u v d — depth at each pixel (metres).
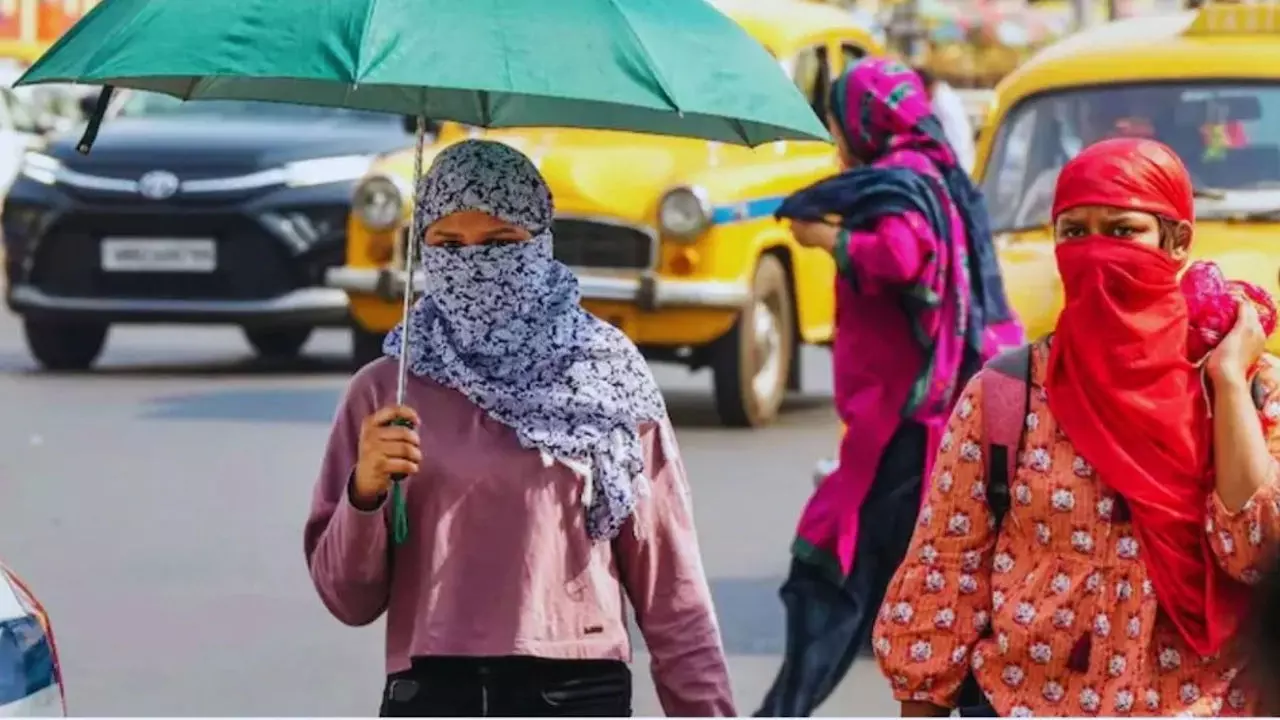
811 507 9.34
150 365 23.16
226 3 5.52
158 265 21.44
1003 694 5.86
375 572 5.86
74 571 13.34
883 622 6.03
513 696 5.87
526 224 5.92
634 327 18.64
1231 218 12.43
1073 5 37.88
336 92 6.80
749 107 5.70
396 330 6.07
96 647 11.66
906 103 9.30
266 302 21.33
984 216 9.31
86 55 5.56
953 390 9.16
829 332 20.61
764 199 19.06
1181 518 5.65
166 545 14.06
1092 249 5.71
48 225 21.58
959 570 5.95
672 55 5.60
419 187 6.00
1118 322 5.67
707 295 18.42
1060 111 13.20
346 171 21.61
